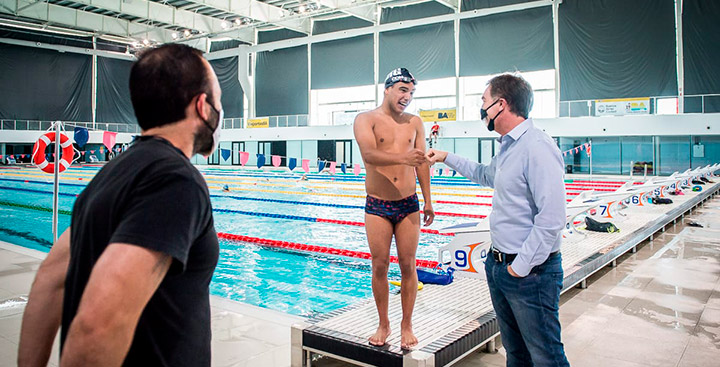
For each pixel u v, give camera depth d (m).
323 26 27.02
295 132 27.05
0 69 27.81
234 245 6.79
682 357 2.65
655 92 19.91
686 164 19.97
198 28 26.66
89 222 0.89
